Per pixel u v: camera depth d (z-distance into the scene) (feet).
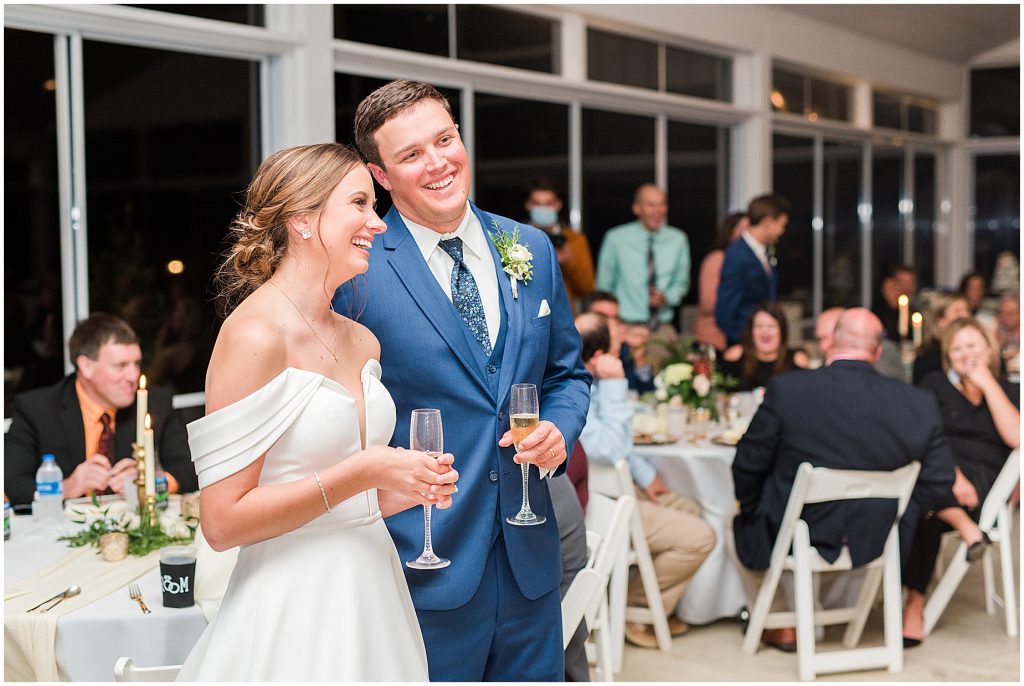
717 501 12.71
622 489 11.78
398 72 16.40
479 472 6.40
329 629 5.38
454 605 6.26
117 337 10.50
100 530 8.27
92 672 6.87
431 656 6.31
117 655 6.88
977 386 13.16
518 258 6.72
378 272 6.42
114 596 7.27
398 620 5.71
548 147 19.49
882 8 26.45
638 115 21.76
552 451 6.26
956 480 12.63
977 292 24.35
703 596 12.63
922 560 12.50
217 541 5.16
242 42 14.20
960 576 12.50
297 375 5.28
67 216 12.97
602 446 11.78
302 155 5.42
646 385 16.31
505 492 6.47
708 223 23.91
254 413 5.14
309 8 14.71
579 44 19.77
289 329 5.36
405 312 6.36
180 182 14.07
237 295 5.67
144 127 13.64
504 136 18.51
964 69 33.30
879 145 30.32
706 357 16.31
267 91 14.82
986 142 33.30
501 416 6.48
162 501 9.13
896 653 11.46
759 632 11.87
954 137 33.30
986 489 13.12
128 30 13.11
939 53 31.45
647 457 12.84
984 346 13.21
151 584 7.51
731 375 16.83
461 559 6.31
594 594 7.82
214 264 14.51
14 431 10.49
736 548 11.93
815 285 27.71
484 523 6.40
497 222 6.97
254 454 5.15
